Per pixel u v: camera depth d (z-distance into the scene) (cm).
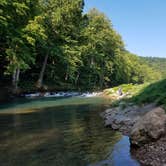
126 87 4556
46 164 931
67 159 978
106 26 7700
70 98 3862
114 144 1166
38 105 2809
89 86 6700
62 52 5372
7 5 3488
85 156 1009
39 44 4750
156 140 1034
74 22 5866
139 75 13812
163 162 873
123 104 2030
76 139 1273
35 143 1203
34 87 4550
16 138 1298
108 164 915
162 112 1121
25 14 3791
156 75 18012
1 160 977
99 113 2162
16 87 3988
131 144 1088
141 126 1073
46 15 4900
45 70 5378
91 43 6888
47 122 1742
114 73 8512
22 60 3700
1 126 1605
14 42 3669
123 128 1475
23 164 934
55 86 5169
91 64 6894
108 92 4647
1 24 3391
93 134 1378
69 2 5581
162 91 2042
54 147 1134
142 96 2091
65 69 5684
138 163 909
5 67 3872
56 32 5359
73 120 1823
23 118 1909
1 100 3219
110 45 7869
